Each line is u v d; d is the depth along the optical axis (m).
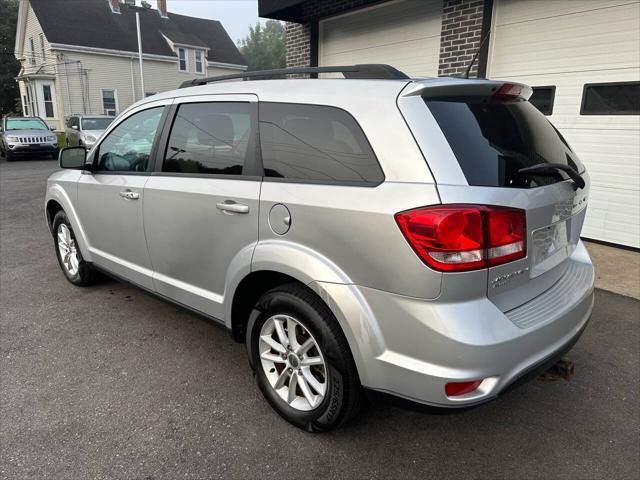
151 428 2.52
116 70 29.45
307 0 7.74
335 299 2.12
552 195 2.19
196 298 2.97
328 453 2.35
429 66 7.11
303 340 2.44
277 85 2.56
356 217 2.04
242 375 3.04
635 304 4.05
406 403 2.03
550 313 2.16
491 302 1.99
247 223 2.51
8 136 17.42
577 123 5.60
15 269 5.09
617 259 5.16
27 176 13.30
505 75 6.12
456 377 1.88
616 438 2.46
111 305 4.12
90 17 29.72
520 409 2.71
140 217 3.26
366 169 2.09
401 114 2.04
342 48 8.48
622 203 5.43
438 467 2.26
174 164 3.05
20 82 32.12
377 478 2.19
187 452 2.35
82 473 2.21
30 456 2.32
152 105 3.31
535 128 2.42
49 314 3.93
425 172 1.93
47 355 3.27
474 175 1.95
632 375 3.04
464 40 6.36
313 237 2.21
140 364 3.16
